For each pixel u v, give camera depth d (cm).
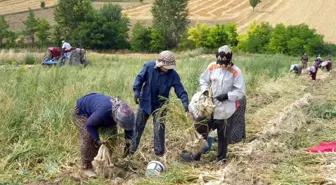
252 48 5522
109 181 651
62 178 638
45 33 6469
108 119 643
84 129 662
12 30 6844
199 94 754
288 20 6756
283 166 716
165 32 6688
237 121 807
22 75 1038
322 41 5294
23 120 812
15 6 7975
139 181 647
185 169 710
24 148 723
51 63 2112
